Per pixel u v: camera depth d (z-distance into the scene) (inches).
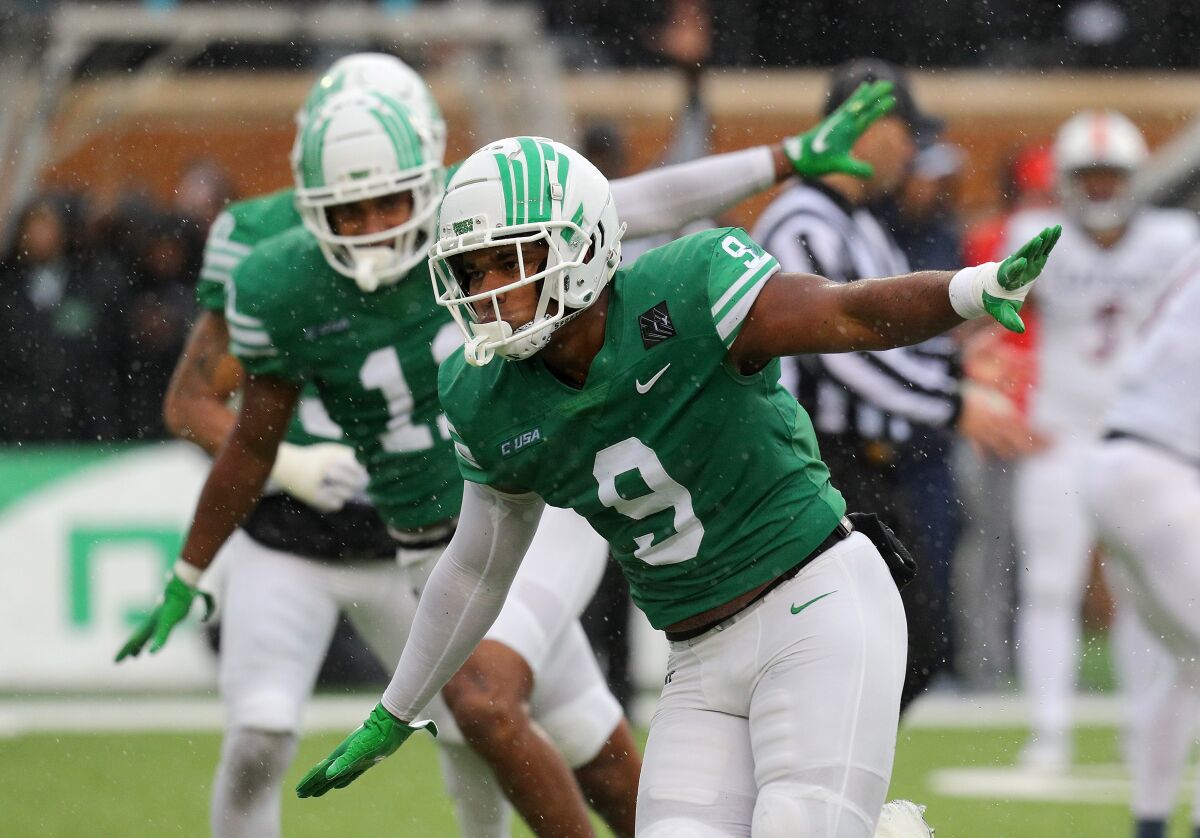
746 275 430.9
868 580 462.6
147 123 1505.9
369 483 631.8
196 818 831.7
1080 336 1059.3
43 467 1253.1
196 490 1256.2
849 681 446.9
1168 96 1621.6
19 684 1237.1
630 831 634.8
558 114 1456.7
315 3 1398.9
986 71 1617.9
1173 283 731.4
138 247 1316.4
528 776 581.0
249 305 597.6
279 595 653.9
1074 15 1640.0
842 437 706.2
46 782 919.7
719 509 452.8
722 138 1569.9
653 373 437.4
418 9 1430.9
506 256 435.2
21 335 1286.9
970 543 1224.2
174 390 695.1
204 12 1374.3
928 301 405.4
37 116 1332.4
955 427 756.0
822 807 437.1
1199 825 713.0
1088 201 1062.4
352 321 598.9
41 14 1332.4
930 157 986.7
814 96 1571.1
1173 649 718.5
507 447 452.1
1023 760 957.8
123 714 1139.3
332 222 602.2
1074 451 1047.0
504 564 478.6
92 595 1246.9
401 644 680.4
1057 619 979.3
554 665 619.5
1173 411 716.7
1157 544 711.1
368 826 808.9
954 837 775.7
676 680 477.7
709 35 1592.0
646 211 643.5
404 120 602.5
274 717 636.7
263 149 1526.8
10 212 1311.5
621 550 470.0
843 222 702.5
